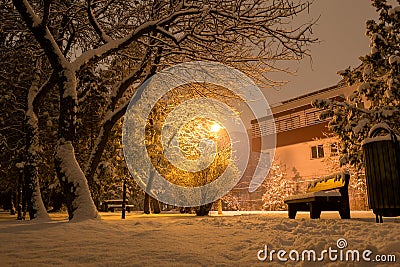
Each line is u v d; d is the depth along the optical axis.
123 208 11.51
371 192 7.15
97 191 14.73
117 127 14.96
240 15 10.20
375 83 11.71
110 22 13.21
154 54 11.95
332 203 8.19
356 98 12.40
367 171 7.29
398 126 10.85
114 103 11.32
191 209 14.82
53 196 16.94
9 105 14.86
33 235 6.03
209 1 10.51
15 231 6.60
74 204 8.95
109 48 10.23
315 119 30.12
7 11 12.91
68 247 4.93
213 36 10.19
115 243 5.18
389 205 6.77
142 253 4.43
